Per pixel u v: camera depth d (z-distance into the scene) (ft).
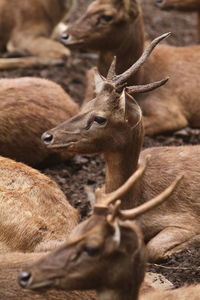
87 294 32.71
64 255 28.45
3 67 66.39
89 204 44.24
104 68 53.21
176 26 82.43
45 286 28.37
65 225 39.93
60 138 37.63
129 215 28.78
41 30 73.41
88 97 54.60
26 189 39.96
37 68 67.10
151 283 35.42
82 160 49.49
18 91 48.42
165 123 54.08
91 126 37.47
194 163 41.60
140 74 52.75
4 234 38.91
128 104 37.78
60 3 74.43
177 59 55.72
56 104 49.42
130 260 28.78
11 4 73.05
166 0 66.03
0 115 47.11
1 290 32.22
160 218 40.60
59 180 47.24
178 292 33.04
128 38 52.13
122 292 29.07
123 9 51.72
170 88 55.11
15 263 33.17
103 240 28.37
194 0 65.62
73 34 52.49
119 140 37.78
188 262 39.14
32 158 48.21
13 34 73.05
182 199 40.96
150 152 42.19
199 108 55.47
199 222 40.86
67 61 68.54
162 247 39.68
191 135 54.90
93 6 52.44
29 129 47.78
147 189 40.57
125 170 38.50
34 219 39.22
